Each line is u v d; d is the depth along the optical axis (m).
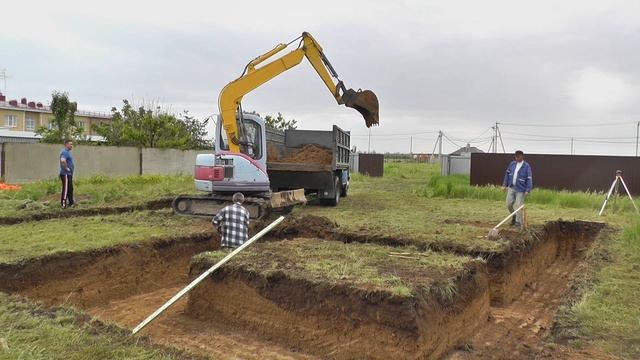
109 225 10.65
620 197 18.53
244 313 6.54
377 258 7.33
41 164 23.30
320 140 17.36
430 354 5.68
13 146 22.67
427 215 13.41
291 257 7.21
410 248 9.10
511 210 11.89
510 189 11.79
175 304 7.77
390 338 5.49
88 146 24.52
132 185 19.30
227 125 13.02
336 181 15.72
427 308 5.71
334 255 7.42
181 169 28.19
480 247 8.96
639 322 5.99
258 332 6.38
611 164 23.00
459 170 35.88
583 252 12.75
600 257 9.34
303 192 13.57
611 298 6.87
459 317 6.45
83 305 7.88
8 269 7.27
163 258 9.30
